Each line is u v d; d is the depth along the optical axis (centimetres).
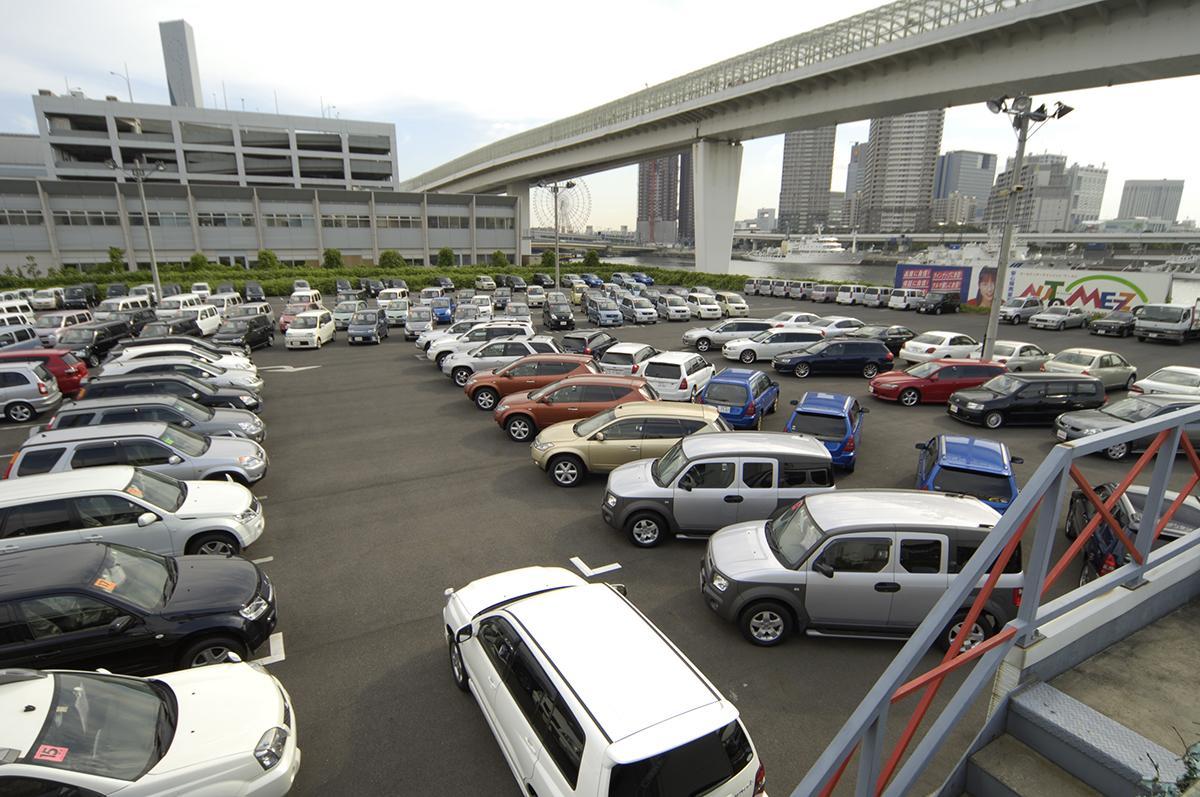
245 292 5309
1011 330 3853
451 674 778
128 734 513
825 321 3322
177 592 742
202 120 8450
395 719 701
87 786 462
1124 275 4028
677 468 1070
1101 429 1516
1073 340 3431
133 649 686
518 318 3156
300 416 1912
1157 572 318
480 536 1135
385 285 5906
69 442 1112
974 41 3609
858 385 2384
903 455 1584
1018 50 3488
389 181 9750
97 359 2728
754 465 1042
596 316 4003
